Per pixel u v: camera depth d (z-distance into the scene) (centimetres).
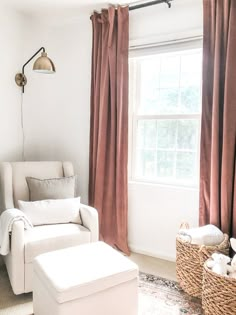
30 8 279
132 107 294
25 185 261
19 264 198
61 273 160
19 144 300
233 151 220
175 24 257
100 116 284
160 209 277
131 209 293
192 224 261
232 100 219
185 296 211
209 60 233
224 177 222
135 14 275
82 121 313
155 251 281
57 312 147
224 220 224
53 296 150
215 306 174
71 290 148
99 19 282
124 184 281
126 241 287
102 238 290
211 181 230
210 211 233
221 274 173
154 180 287
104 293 159
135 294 171
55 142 331
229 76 219
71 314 149
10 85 286
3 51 277
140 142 297
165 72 282
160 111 285
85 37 304
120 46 272
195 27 248
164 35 262
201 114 242
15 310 193
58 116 328
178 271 216
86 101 309
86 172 314
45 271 162
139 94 292
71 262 173
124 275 165
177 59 275
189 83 270
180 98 276
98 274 160
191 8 249
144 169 298
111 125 282
